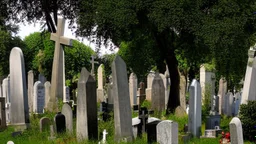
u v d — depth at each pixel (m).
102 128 14.02
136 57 22.80
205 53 20.97
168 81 27.25
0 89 27.56
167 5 18.30
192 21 18.33
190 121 14.34
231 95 22.84
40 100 22.31
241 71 20.58
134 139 12.52
